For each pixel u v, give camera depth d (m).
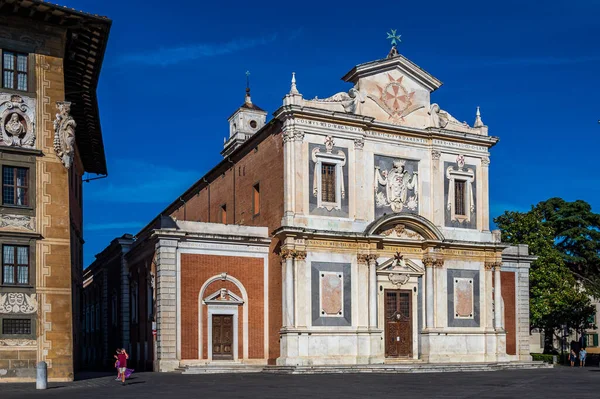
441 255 45.12
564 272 61.31
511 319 50.56
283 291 41.00
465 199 47.09
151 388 27.27
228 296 42.38
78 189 45.97
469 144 47.38
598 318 82.06
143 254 46.81
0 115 29.44
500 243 46.97
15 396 23.27
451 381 31.41
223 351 41.94
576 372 39.28
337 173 42.72
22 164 29.64
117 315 54.44
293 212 41.19
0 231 28.78
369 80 44.81
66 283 30.08
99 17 30.47
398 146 45.19
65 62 33.72
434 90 47.34
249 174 47.50
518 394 24.77
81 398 22.50
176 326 40.62
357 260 42.72
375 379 32.84
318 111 41.97
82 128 41.53
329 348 41.09
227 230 43.12
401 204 44.84
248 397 23.30
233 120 67.38
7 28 29.88
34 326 29.20
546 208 74.94
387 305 43.88
